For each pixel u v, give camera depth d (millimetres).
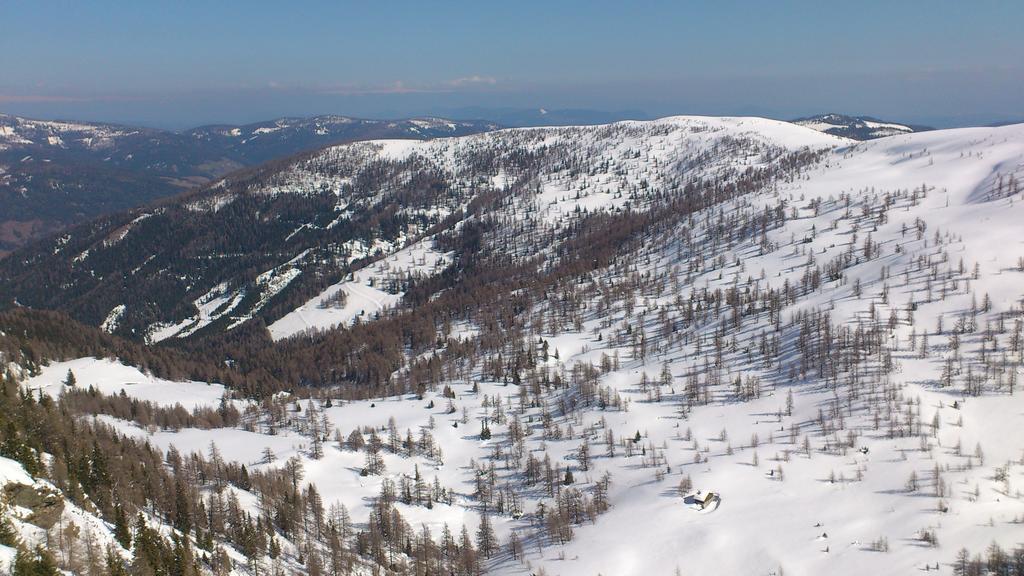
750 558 179625
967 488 186125
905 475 197125
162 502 187750
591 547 198375
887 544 170625
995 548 156125
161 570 146125
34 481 139375
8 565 113062
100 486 170125
